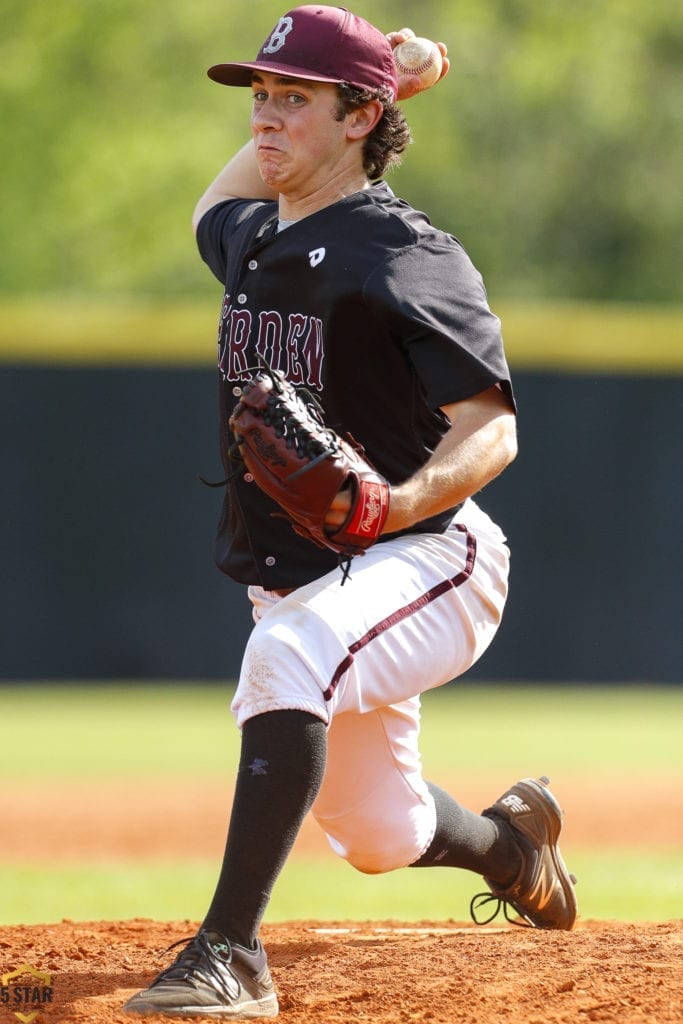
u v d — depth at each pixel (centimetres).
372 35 1018
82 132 6425
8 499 4306
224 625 4372
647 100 7669
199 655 4369
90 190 6462
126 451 4328
